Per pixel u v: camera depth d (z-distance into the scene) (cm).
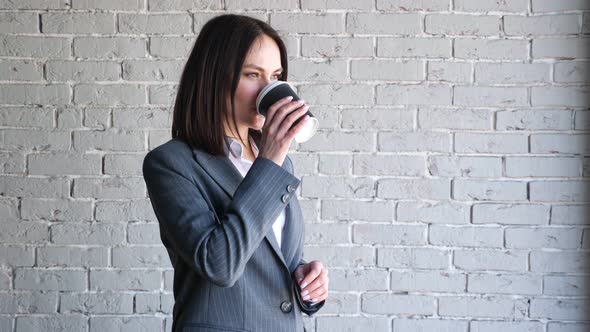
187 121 110
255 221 100
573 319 205
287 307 109
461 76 204
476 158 205
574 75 203
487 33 204
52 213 205
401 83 204
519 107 204
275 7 204
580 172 204
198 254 98
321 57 204
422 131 205
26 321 205
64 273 205
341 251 206
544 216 205
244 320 104
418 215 206
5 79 203
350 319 207
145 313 207
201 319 104
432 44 204
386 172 206
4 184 204
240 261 98
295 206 121
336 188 206
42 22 203
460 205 206
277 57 112
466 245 206
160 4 203
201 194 107
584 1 202
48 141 204
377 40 204
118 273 206
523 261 205
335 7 204
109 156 205
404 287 207
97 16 204
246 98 109
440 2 204
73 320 206
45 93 204
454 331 207
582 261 205
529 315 206
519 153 204
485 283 206
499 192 205
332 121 205
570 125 203
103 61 204
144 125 205
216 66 109
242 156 119
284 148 104
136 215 206
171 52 204
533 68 203
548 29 203
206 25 113
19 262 205
